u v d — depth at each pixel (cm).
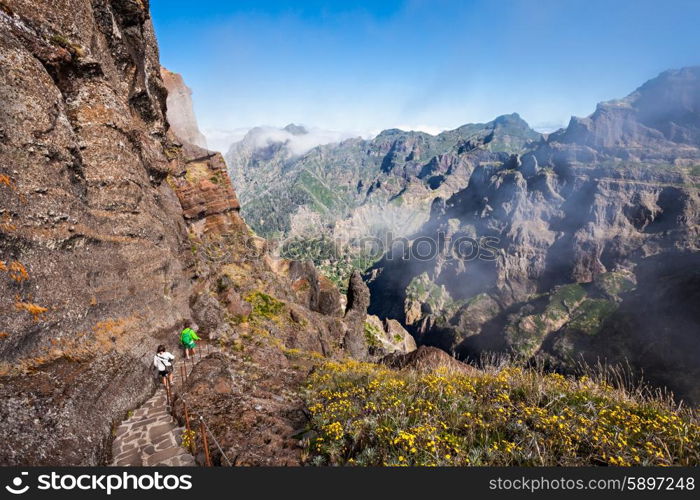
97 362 1075
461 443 679
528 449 641
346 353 4316
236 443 796
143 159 2239
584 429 658
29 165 1038
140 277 1659
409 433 669
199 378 1198
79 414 830
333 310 5569
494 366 1127
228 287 3291
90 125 1570
